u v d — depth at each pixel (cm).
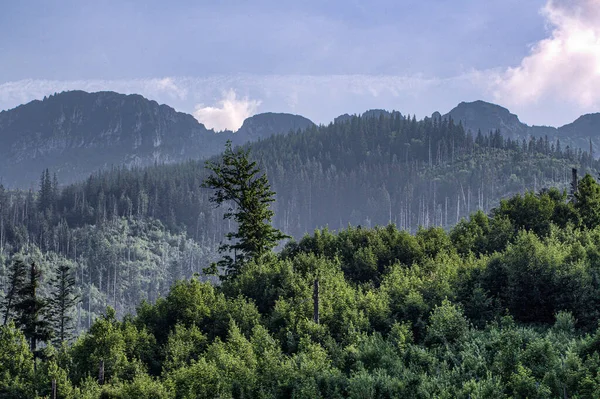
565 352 3291
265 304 5803
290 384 3634
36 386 5222
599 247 5184
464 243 6969
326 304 5122
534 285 4619
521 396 2920
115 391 4612
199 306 5753
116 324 5897
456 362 3550
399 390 3278
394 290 5200
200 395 4072
